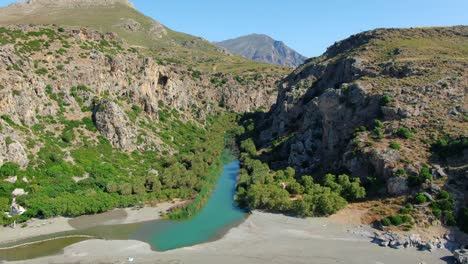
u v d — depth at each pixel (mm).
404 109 91750
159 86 145625
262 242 64125
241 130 160250
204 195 87938
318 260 57625
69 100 106500
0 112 88375
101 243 63562
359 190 77750
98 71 118000
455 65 106938
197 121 159125
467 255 55344
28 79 99000
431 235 63281
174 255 59562
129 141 105812
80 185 82812
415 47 128000
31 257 58312
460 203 67562
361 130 92312
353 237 65125
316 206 74750
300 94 137250
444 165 74875
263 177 91750
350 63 124188
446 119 86625
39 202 72688
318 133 108812
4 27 123188
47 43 120188
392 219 66375
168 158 104625
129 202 80375
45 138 92250
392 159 78812
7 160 79938
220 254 59906
